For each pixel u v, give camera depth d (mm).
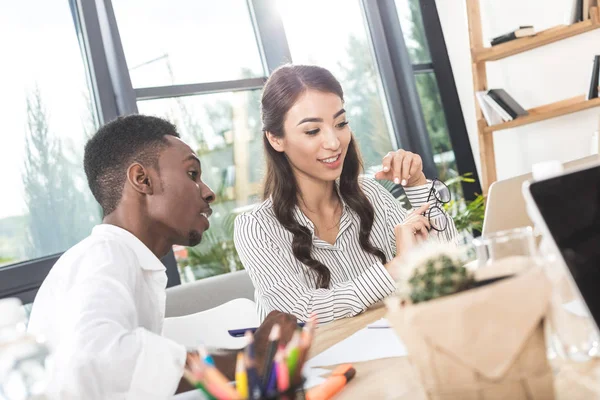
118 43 3217
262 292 1866
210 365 649
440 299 616
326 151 1934
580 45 4316
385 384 906
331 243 2059
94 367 1009
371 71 4480
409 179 2100
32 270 2822
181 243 1418
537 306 615
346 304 1660
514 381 614
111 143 1366
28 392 718
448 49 4895
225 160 3602
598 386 712
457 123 4867
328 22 4270
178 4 3543
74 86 3113
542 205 720
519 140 4645
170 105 3438
